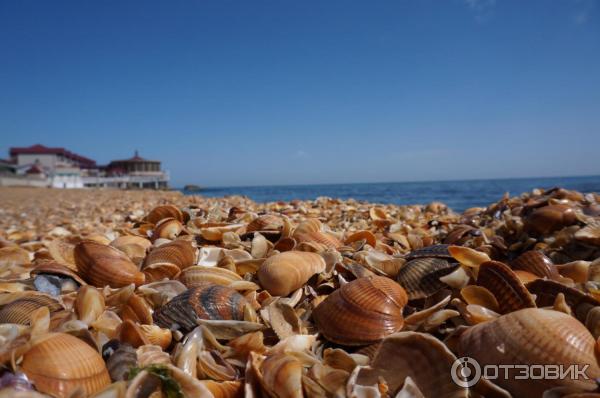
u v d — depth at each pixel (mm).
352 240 211
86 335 100
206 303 122
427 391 89
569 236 185
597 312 106
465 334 102
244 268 161
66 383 84
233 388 93
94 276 151
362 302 117
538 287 124
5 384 80
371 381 92
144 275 153
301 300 141
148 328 110
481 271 127
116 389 78
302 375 91
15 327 104
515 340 93
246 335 108
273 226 209
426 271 143
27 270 177
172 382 82
